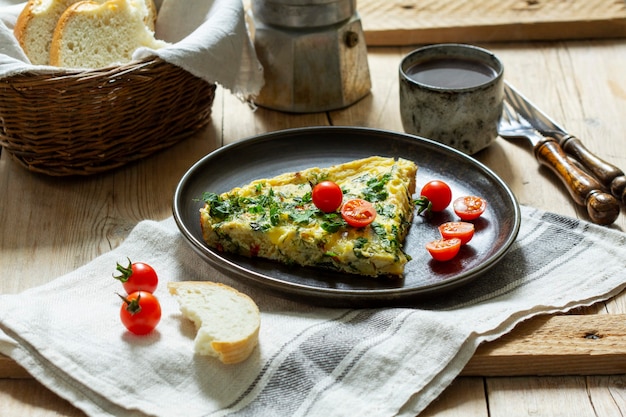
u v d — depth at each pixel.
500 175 1.14
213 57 1.13
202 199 1.05
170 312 0.95
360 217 0.97
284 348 0.91
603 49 1.34
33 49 1.17
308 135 1.12
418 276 0.97
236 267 0.94
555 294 0.97
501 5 1.39
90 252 1.05
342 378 0.89
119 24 1.17
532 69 1.31
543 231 1.03
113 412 0.88
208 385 0.89
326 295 0.93
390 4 1.41
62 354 0.90
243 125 1.23
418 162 1.10
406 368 0.89
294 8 1.19
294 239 0.97
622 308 0.97
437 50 1.18
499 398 0.90
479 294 0.97
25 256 1.04
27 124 1.09
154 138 1.16
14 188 1.13
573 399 0.90
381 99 1.27
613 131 1.19
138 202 1.11
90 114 1.09
